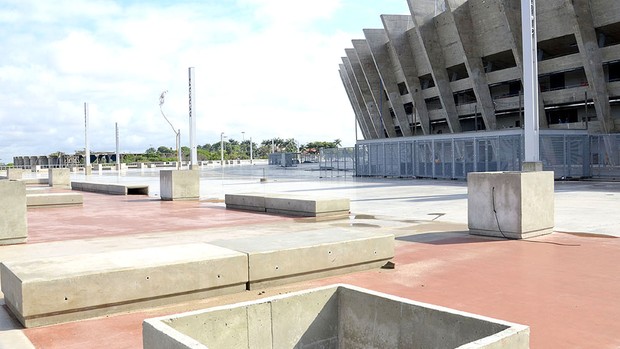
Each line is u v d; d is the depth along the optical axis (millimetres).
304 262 7781
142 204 21172
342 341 4793
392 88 64875
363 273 8297
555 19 42750
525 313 6152
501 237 11172
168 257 7004
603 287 7230
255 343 4371
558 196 20875
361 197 22578
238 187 30969
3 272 6672
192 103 27234
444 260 9102
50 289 5926
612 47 40625
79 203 20672
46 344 5363
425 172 38531
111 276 6281
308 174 51406
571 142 33188
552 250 9758
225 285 7094
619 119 42594
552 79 50469
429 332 4102
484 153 33969
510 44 47594
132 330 5762
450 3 49781
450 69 57375
